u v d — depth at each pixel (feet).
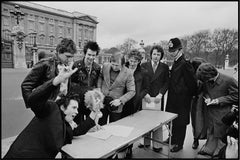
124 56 7.34
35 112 4.32
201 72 7.06
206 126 8.09
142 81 7.93
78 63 7.07
